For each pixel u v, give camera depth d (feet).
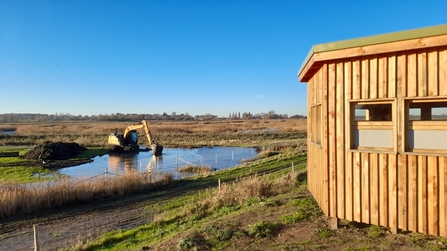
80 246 27.35
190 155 104.42
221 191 37.55
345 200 20.85
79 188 45.47
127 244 27.04
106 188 48.34
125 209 40.57
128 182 50.34
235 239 21.29
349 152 20.53
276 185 40.42
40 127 232.32
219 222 25.34
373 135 19.93
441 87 17.25
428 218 18.15
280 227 22.85
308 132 30.01
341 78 20.61
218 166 82.84
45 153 93.35
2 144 132.67
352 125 20.58
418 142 18.56
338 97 20.84
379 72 19.13
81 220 36.70
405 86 18.31
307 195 31.89
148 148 121.60
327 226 22.17
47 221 36.65
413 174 18.48
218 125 256.73
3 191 41.70
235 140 144.87
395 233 19.56
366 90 19.53
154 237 27.89
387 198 19.30
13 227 34.81
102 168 81.10
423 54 17.76
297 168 58.34
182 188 51.03
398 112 18.63
